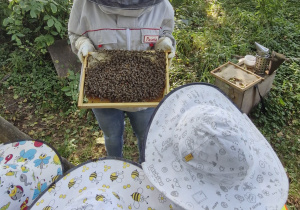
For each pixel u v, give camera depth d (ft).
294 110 15.33
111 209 4.99
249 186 5.24
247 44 18.89
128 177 6.29
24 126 14.85
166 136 5.81
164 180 5.28
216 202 5.01
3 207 5.75
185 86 6.49
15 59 17.52
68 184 6.18
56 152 7.32
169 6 8.78
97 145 13.78
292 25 20.79
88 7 8.46
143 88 7.63
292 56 18.56
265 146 6.17
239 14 21.22
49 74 17.31
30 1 16.10
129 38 8.66
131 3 7.58
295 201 11.58
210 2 23.52
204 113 5.20
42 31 19.33
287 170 12.75
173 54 8.65
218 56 17.04
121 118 10.01
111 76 7.91
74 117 15.16
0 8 18.65
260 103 15.37
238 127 5.05
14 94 16.57
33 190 6.52
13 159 7.34
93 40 8.91
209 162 4.93
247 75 14.24
